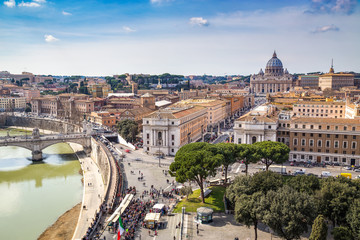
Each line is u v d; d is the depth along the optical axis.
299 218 79.94
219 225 97.75
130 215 104.62
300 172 142.62
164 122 193.75
